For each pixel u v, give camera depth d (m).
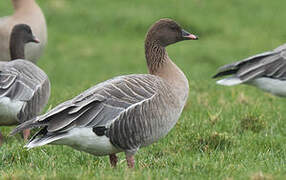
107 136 9.30
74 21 33.09
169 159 10.67
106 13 33.72
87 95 9.34
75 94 16.80
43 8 34.12
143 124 9.52
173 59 28.42
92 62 28.50
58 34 31.86
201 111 14.60
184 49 29.98
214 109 14.62
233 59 28.69
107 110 9.29
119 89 9.49
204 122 13.36
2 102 11.58
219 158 10.60
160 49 10.95
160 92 9.80
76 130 9.14
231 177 8.83
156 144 12.12
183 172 9.38
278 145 11.96
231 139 11.97
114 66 27.84
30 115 12.18
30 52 17.72
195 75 25.08
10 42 15.17
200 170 9.52
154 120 9.66
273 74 15.64
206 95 16.67
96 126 9.20
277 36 32.31
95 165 10.52
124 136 9.41
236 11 35.50
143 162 10.56
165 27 11.00
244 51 29.83
